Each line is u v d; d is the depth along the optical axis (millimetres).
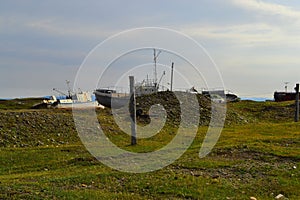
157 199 11758
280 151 18547
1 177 15477
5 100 65312
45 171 17125
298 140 22500
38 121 31875
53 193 11805
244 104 54688
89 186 13039
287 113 46656
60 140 28594
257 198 12016
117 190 12625
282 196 12281
